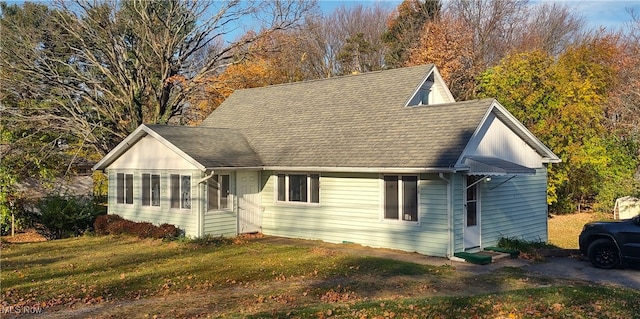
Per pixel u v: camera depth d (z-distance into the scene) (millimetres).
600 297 9445
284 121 21875
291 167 18297
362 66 46688
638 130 28641
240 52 31781
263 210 20062
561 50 43938
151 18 30578
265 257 15039
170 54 31000
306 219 18656
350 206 17344
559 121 25641
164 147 19609
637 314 8422
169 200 19500
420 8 44938
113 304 10133
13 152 26922
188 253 15898
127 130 30453
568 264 14188
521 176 18594
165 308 9680
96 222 21344
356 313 8547
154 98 32031
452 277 12336
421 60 37188
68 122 29172
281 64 40312
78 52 30547
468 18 43406
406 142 16312
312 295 10570
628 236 12891
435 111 17297
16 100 29953
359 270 13141
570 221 26047
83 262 14820
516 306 8836
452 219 14945
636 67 31922
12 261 15195
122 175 21641
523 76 26250
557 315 8305
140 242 18422
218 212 18812
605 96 30859
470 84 36219
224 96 32000
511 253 15312
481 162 15609
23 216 24188
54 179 28031
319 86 23656
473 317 8289
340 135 18719
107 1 29828
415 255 15375
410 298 9859
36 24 29969
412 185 15875
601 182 27453
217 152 19250
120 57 30875
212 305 9844
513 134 18109
